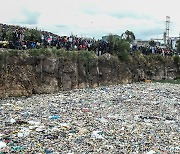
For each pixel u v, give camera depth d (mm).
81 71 52969
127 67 63125
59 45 53562
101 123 29531
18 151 21469
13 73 43906
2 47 45531
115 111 35250
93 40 62906
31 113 32594
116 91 49750
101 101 40906
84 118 31250
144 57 70562
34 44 49375
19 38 48094
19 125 27781
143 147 23312
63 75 49844
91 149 22516
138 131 27297
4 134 24938
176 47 114438
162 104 40281
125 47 64375
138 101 41781
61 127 27547
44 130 26453
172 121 31344
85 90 50062
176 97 46125
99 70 56750
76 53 52844
